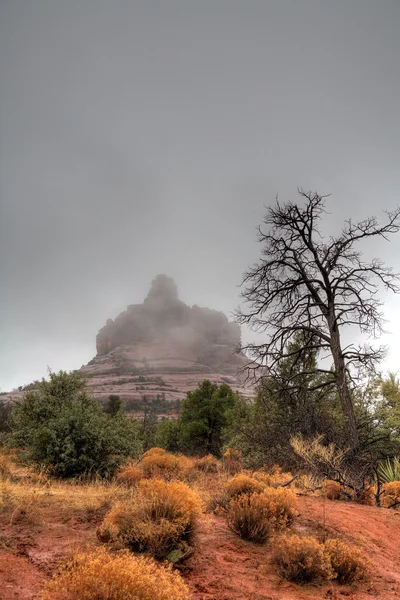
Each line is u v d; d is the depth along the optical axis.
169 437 38.41
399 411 15.16
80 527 4.54
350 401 14.45
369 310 15.58
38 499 5.59
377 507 7.76
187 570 3.72
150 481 5.24
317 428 13.28
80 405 14.41
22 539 3.93
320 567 3.86
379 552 5.01
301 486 9.21
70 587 2.54
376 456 14.41
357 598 3.61
